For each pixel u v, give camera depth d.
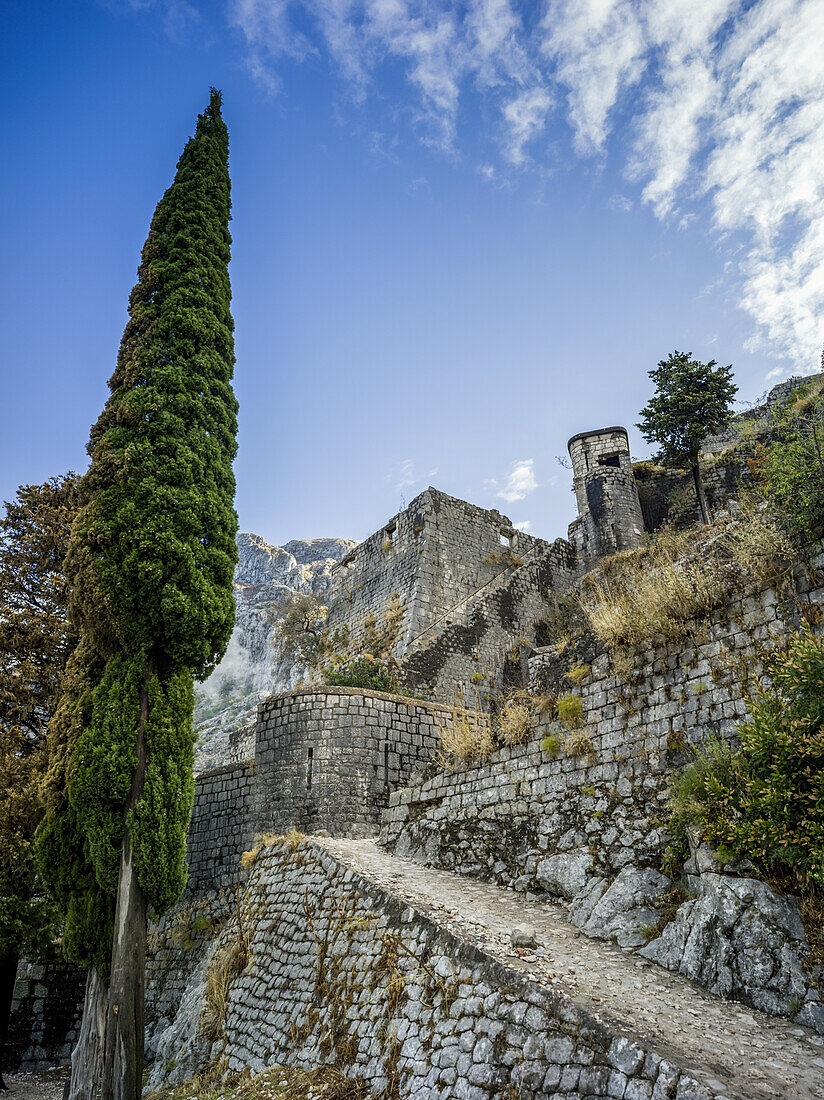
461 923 8.80
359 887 10.59
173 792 12.13
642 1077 5.52
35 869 14.55
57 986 17.11
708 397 26.22
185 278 15.91
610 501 29.67
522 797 11.60
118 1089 10.22
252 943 12.40
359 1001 8.93
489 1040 6.88
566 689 11.77
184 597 12.91
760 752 7.62
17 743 17.33
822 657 7.52
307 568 96.38
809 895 6.93
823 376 18.70
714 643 9.64
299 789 16.25
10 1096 14.12
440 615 28.73
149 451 13.74
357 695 16.98
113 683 12.62
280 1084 8.81
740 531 9.76
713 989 7.00
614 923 8.55
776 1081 5.37
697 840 8.23
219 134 18.30
